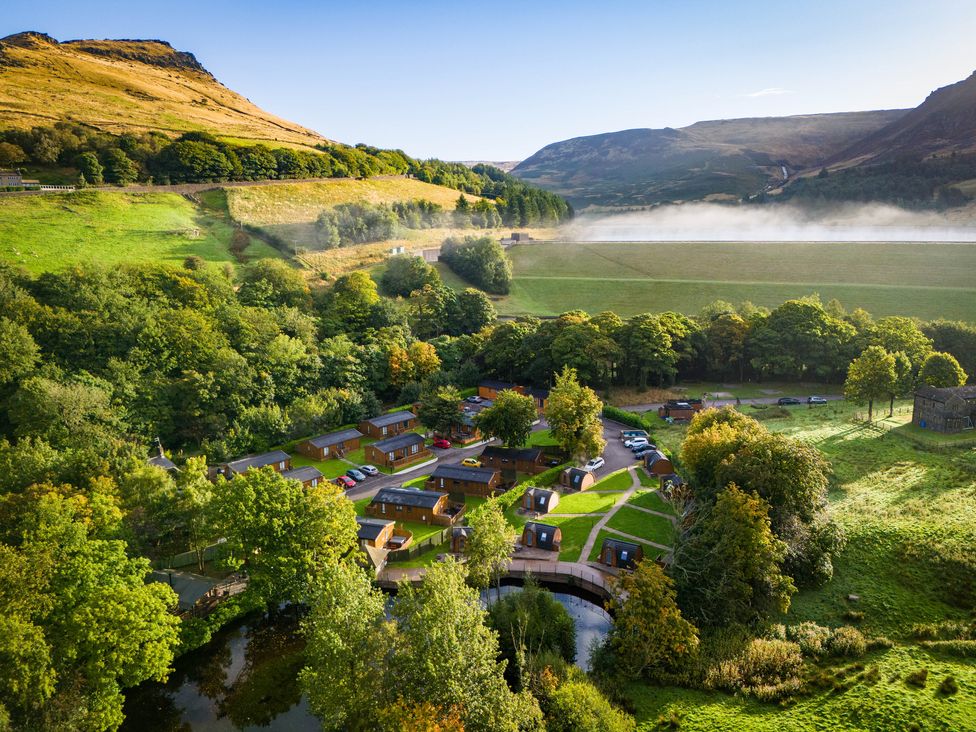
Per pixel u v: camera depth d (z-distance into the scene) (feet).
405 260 552.82
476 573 192.03
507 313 568.82
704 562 180.04
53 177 566.77
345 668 129.39
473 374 442.50
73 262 426.10
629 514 252.21
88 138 622.13
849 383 337.31
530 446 336.49
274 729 156.25
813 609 180.14
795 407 377.91
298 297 466.29
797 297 568.41
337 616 133.59
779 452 202.08
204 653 185.47
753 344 441.68
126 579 167.94
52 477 219.00
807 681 151.33
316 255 558.97
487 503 221.46
